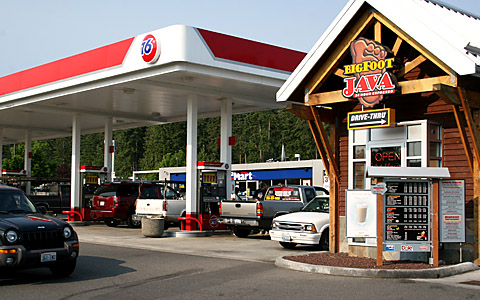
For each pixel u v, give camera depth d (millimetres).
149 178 88750
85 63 20078
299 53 20516
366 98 12227
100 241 17766
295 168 42594
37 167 66625
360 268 10992
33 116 27781
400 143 12781
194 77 18312
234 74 18453
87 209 25750
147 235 19047
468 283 10141
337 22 12570
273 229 15961
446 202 11641
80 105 24516
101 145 113812
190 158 20250
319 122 13484
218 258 13625
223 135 21391
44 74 21969
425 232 11562
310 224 15148
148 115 27906
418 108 12922
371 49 12148
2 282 10352
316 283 10141
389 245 11422
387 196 11523
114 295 9180
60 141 112438
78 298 8945
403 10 11570
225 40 18094
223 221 19094
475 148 11484
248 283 10195
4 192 11562
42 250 10070
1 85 24281
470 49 11367
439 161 12633
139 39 18031
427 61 12945
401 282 10211
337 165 14273
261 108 24766
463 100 11172
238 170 47188
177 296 9086
